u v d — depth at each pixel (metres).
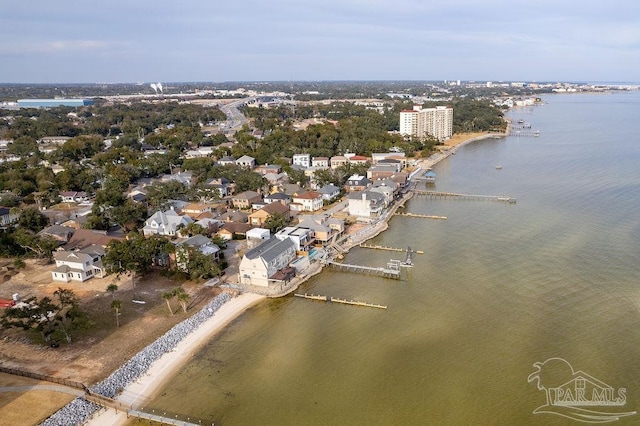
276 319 86.12
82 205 159.88
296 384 68.12
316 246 117.06
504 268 104.00
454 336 79.06
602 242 115.94
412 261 110.38
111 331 80.38
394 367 71.50
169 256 103.81
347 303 91.50
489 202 157.75
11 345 75.88
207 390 67.00
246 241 120.31
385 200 149.12
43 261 110.00
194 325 82.50
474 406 62.97
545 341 76.75
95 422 60.50
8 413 59.97
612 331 78.81
